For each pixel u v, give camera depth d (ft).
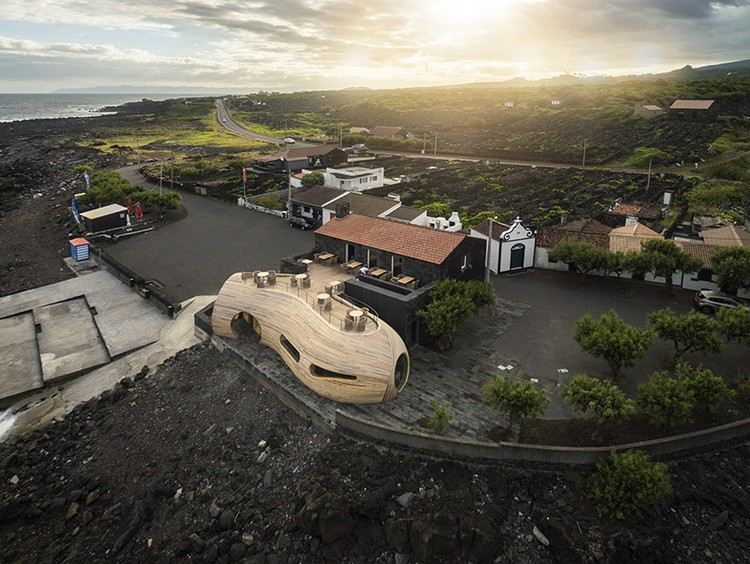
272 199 282.36
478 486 84.99
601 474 81.76
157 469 99.96
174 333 146.00
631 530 76.28
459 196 290.56
